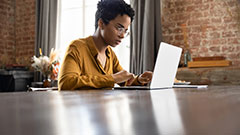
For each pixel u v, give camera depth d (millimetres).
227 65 3105
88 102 471
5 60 5305
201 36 3850
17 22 5496
